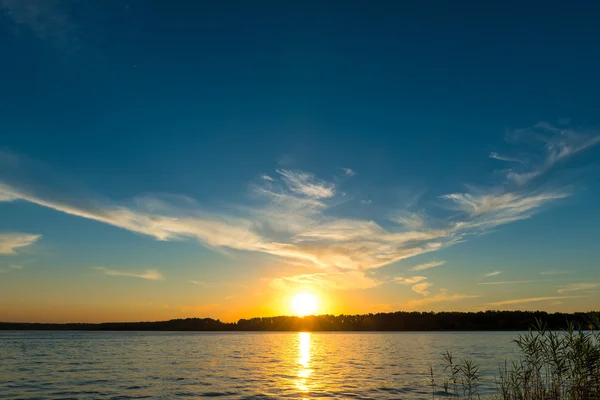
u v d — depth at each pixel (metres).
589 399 22.05
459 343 133.12
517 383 26.22
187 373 57.31
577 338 22.69
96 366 66.75
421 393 39.41
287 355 91.62
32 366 66.62
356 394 39.72
